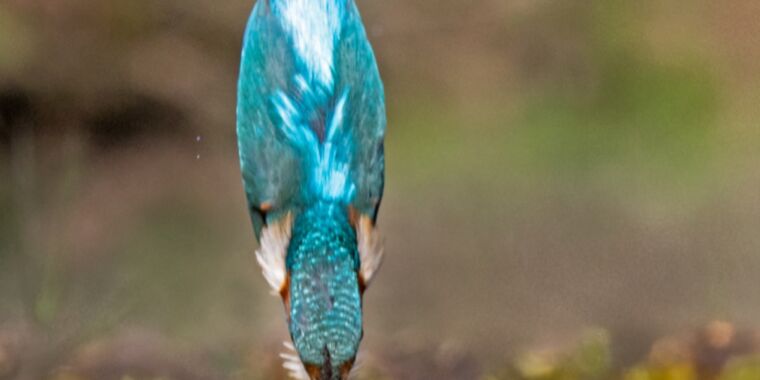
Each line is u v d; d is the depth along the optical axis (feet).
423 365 37.70
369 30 70.08
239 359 38.17
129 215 56.85
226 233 56.08
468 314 47.55
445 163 63.52
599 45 71.46
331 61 22.71
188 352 38.75
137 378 36.29
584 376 36.63
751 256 52.26
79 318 38.06
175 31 64.34
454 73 70.38
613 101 69.41
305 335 20.31
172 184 60.08
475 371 37.65
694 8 73.67
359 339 20.47
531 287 50.29
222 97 64.54
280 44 23.11
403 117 68.33
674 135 66.85
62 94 62.13
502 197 59.82
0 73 61.31
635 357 38.93
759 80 70.18
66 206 55.88
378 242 22.62
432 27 71.00
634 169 63.16
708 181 61.46
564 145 65.62
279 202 22.48
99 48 62.95
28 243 48.78
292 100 22.72
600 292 48.93
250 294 49.44
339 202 22.02
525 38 71.72
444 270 52.19
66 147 59.52
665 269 51.37
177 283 50.26
